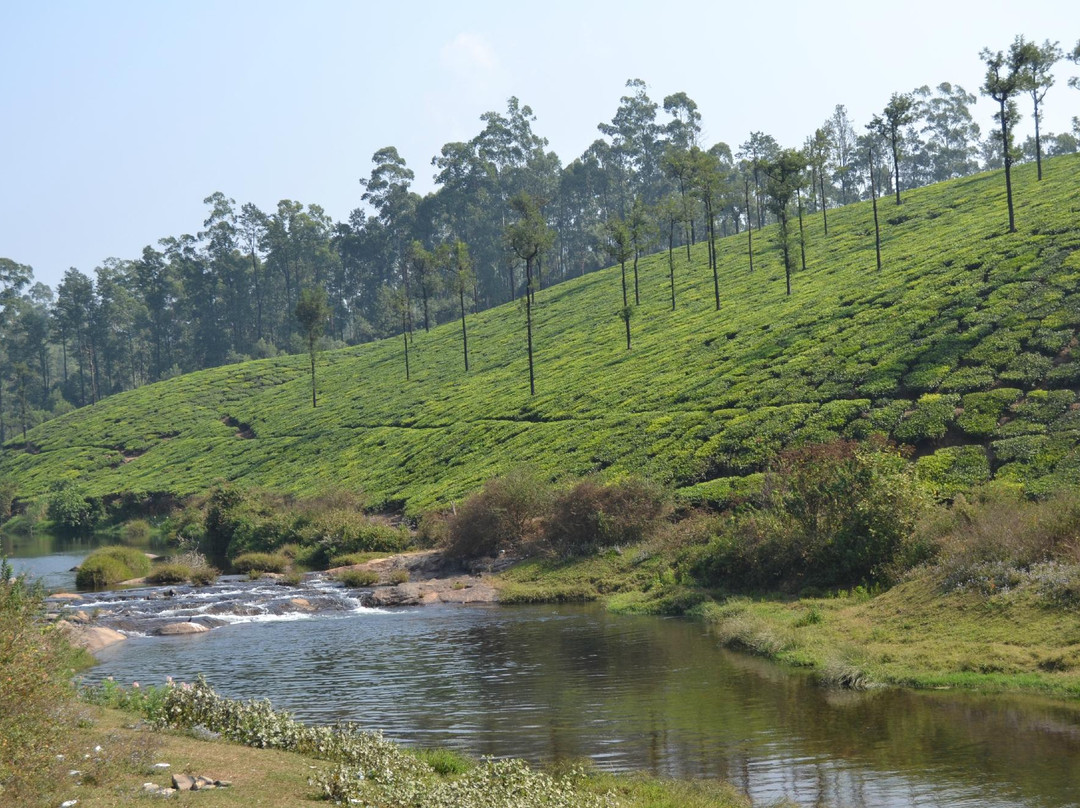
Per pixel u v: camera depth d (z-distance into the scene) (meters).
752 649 26.86
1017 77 70.75
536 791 13.28
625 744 18.14
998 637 23.16
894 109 93.50
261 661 28.70
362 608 41.09
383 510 65.38
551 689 23.25
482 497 50.00
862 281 75.94
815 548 33.78
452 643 30.83
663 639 29.56
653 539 42.97
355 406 102.69
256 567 53.84
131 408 131.75
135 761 13.36
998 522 28.27
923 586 28.19
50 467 113.75
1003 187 98.44
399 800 12.77
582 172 179.38
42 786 11.24
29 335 181.62
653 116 182.00
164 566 50.12
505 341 111.69
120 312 183.25
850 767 15.96
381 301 162.62
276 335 191.12
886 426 46.59
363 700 22.81
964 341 52.72
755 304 84.31
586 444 60.81
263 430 106.50
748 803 14.36
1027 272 59.28
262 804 11.97
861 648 24.58
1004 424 43.03
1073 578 23.69
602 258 178.75
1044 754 16.03
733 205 144.62
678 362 73.25
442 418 84.19
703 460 50.72
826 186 166.75
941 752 16.48
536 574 43.59
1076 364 45.62
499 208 184.12
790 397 54.81
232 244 190.38
